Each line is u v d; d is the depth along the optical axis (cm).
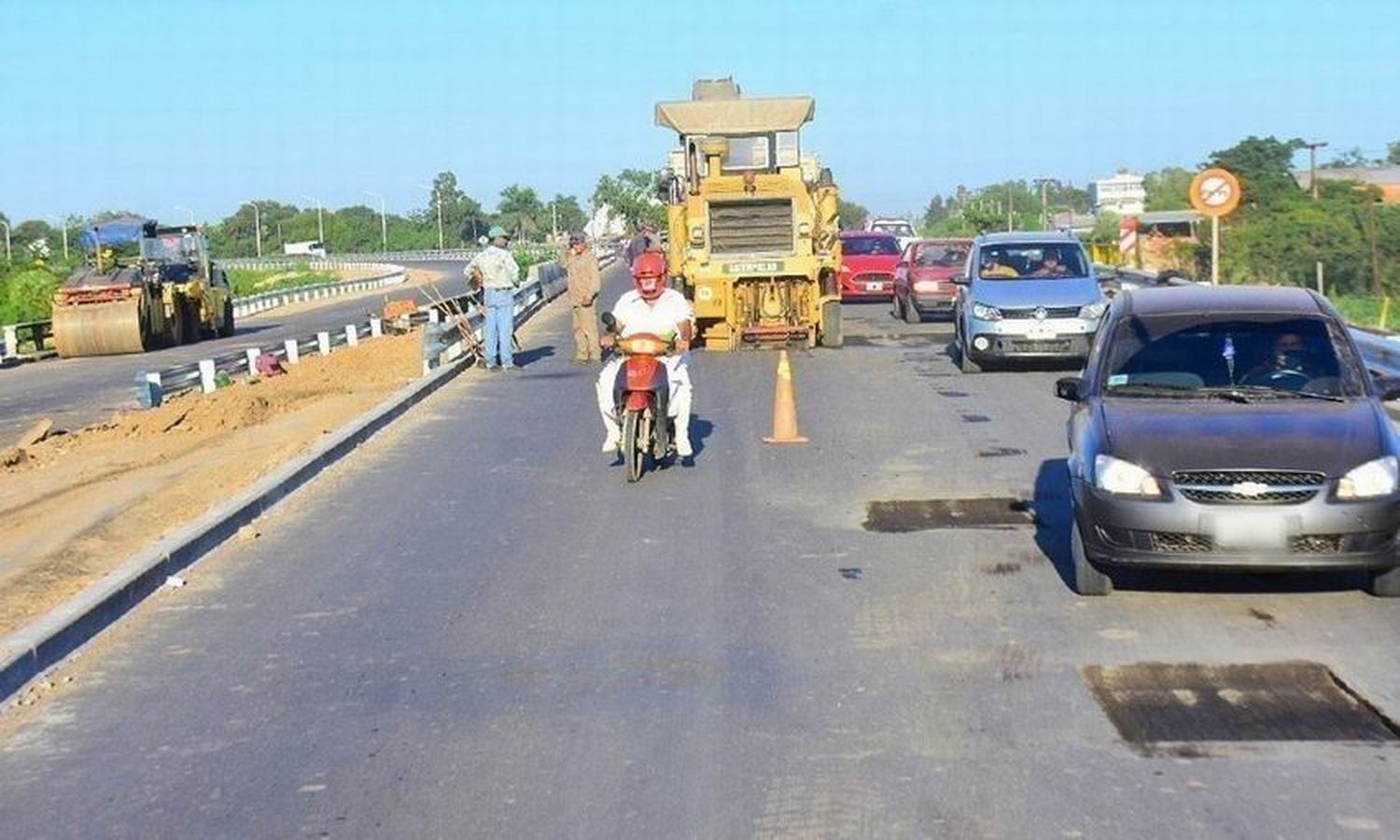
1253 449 874
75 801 662
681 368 1423
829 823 598
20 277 5525
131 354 3916
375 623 932
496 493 1343
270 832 617
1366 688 743
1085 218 8906
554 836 597
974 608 916
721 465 1442
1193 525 859
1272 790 619
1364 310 3438
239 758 706
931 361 2367
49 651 867
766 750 684
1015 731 699
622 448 1402
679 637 872
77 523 1310
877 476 1356
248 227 18350
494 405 1959
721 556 1070
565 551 1105
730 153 2666
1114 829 584
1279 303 1041
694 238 2552
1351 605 892
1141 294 1088
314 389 2389
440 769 678
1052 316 2117
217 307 4519
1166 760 657
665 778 654
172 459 1708
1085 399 998
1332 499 853
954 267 3159
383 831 612
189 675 843
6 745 741
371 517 1260
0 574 1105
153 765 702
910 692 762
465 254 14088
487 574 1044
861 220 10344
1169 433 900
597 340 2473
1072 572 994
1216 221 2377
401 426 1803
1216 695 742
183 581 1055
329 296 7638
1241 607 896
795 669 805
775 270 2544
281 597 1006
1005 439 1545
